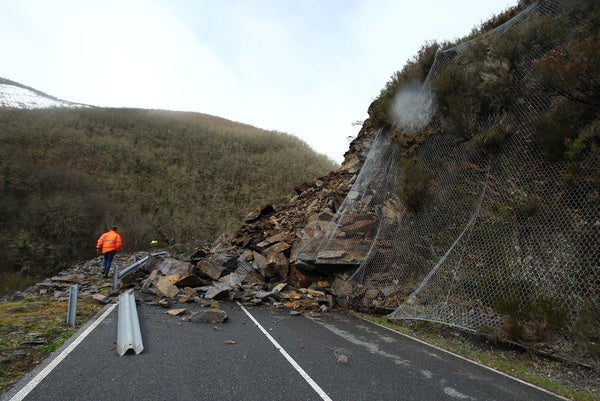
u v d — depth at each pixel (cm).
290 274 960
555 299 525
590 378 421
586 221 552
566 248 555
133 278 929
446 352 518
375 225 939
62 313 609
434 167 863
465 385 387
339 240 938
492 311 577
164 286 809
